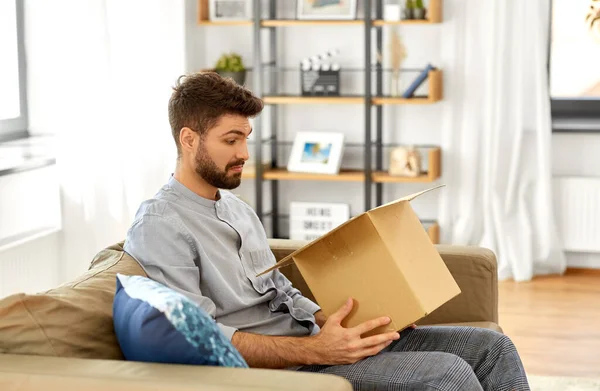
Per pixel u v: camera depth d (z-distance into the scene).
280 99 5.67
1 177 4.50
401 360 2.39
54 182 5.05
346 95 5.85
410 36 5.85
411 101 5.52
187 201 2.53
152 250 2.38
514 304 5.23
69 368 1.83
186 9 5.85
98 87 5.16
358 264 2.38
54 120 5.31
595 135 5.78
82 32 5.10
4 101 5.46
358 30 5.91
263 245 2.74
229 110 2.47
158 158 5.57
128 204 5.46
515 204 5.80
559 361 4.28
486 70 5.70
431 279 2.44
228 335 2.36
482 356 2.62
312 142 5.86
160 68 5.54
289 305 2.65
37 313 2.04
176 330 1.88
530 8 5.62
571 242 5.82
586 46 5.83
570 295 5.39
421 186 5.98
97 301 2.17
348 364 2.40
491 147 5.74
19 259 4.70
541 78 5.65
